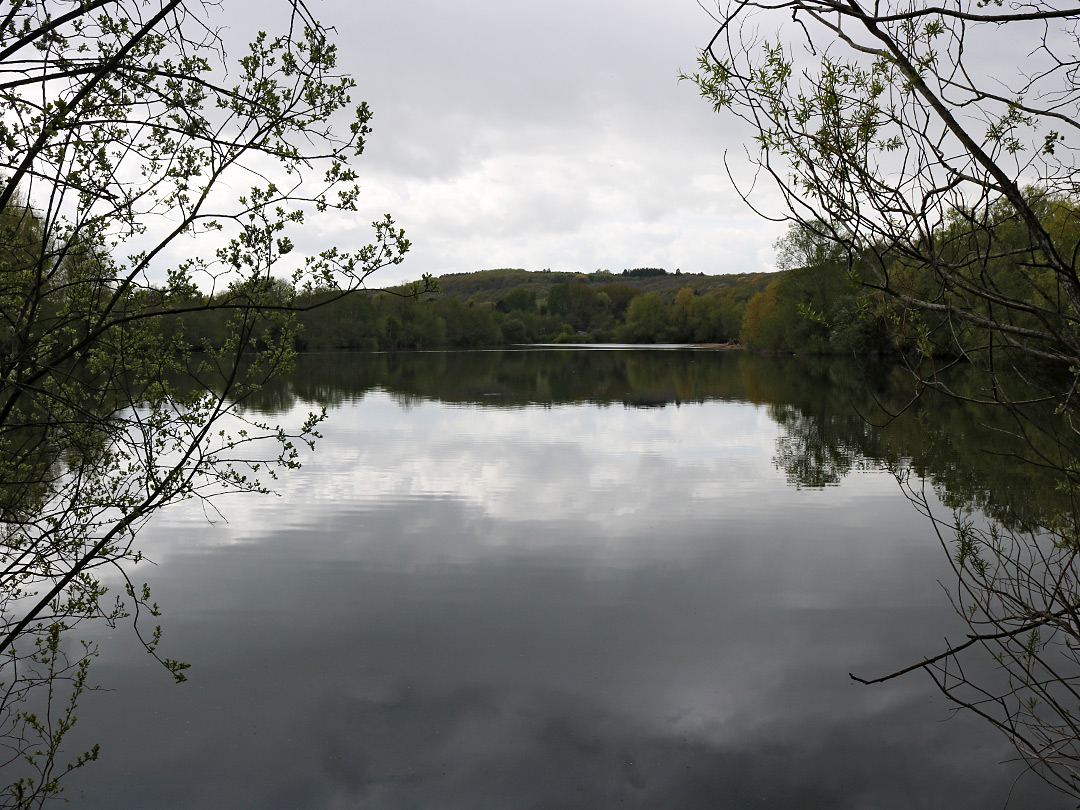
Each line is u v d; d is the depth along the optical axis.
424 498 12.26
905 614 7.44
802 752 5.27
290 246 3.60
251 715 5.70
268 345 3.99
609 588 8.20
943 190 2.25
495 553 9.39
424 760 5.18
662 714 5.74
